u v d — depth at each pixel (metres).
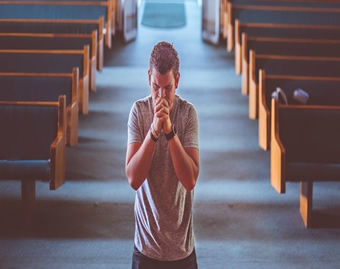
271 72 4.32
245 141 4.13
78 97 4.32
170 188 1.67
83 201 3.31
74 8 5.79
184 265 1.72
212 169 3.73
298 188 3.54
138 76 5.33
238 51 5.29
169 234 1.69
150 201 1.68
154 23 7.50
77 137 4.00
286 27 5.14
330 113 3.30
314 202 3.37
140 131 1.68
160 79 1.56
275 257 2.82
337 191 3.51
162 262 1.71
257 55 4.54
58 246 2.87
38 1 5.86
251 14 5.79
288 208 3.30
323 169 3.04
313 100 3.89
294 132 3.29
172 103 1.60
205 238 2.98
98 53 5.18
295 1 6.21
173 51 1.59
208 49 6.29
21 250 2.82
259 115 4.06
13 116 3.25
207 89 5.03
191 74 5.40
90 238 2.96
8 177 2.99
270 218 3.19
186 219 1.72
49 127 3.23
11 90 3.84
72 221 3.11
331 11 5.74
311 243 2.96
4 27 5.14
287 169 3.05
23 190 3.02
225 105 4.71
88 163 3.74
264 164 3.81
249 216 3.20
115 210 3.23
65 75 3.88
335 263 2.78
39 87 3.85
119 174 3.64
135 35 6.69
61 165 3.11
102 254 2.81
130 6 6.46
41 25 5.17
